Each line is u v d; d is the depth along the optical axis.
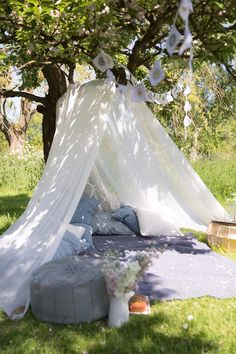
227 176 8.64
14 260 3.88
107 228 5.43
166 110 6.75
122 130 5.12
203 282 3.77
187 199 5.73
